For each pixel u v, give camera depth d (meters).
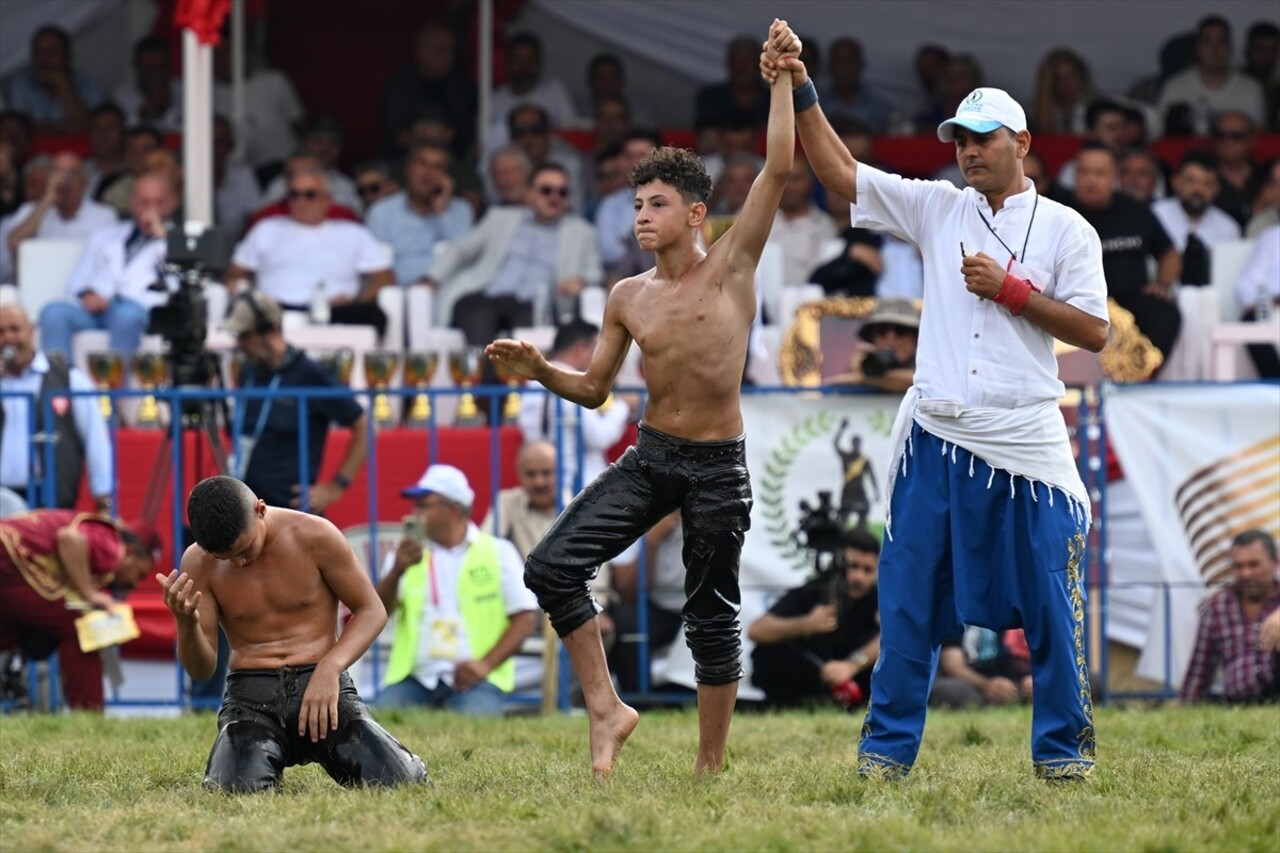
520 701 26.78
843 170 15.84
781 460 25.73
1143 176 35.69
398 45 44.56
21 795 14.55
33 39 41.34
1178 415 25.88
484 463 29.19
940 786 14.36
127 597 27.50
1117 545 26.50
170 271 27.67
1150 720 20.56
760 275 32.09
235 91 40.34
